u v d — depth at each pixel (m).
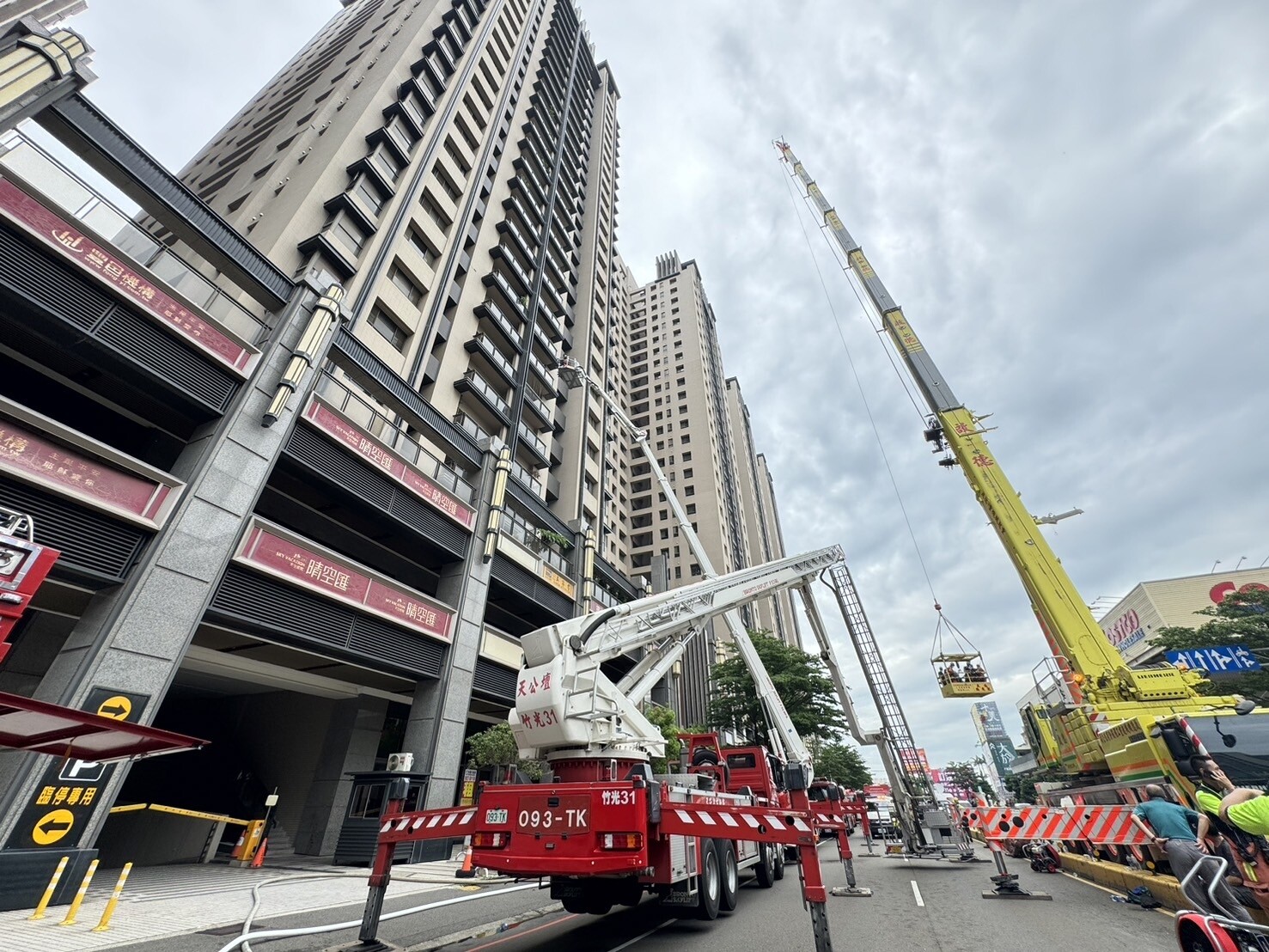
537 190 42.44
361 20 44.53
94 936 6.64
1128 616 47.66
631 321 96.06
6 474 9.49
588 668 8.45
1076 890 10.44
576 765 7.88
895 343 23.62
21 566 6.34
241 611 12.62
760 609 84.31
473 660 18.84
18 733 5.30
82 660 9.91
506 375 30.69
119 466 11.05
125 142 13.35
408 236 27.50
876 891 10.76
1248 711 10.15
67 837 8.96
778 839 5.98
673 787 7.69
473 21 40.00
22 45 11.46
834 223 30.50
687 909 8.73
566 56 59.19
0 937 6.39
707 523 67.94
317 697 20.22
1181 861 6.26
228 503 12.59
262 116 39.22
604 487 43.31
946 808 16.58
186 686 20.72
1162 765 10.11
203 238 14.44
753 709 32.03
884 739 16.36
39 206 10.83
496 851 6.48
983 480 18.83
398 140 28.00
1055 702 25.72
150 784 18.20
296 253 21.62
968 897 9.93
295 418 14.58
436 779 16.33
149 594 10.81
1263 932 4.49
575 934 7.27
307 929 7.09
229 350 13.77
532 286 37.44
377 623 15.98
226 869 13.91
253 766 20.02
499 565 22.22
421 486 18.52
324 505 17.89
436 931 7.43
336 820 17.38
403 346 24.94
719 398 94.50
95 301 11.49
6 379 13.24
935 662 19.77
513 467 27.47
